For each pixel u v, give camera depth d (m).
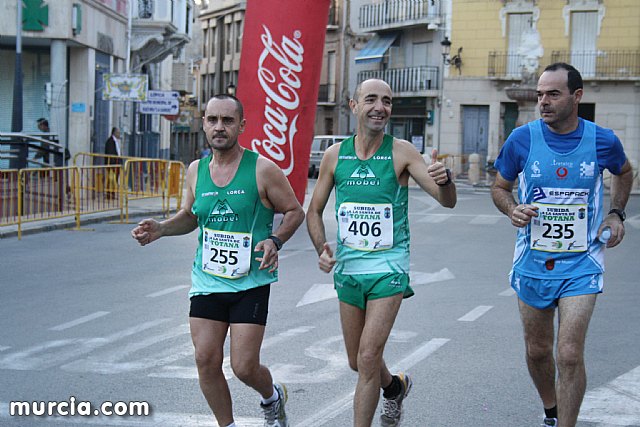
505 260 14.86
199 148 76.38
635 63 45.53
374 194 5.62
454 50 49.53
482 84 48.94
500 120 48.72
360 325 5.72
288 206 5.56
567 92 5.42
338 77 60.47
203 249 5.53
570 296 5.44
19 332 8.89
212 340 5.43
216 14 73.25
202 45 77.50
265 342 8.52
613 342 8.66
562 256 5.50
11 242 16.48
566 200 5.51
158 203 26.09
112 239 17.28
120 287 11.63
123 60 33.16
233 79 70.62
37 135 22.89
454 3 49.38
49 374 7.29
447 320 9.71
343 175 5.70
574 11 46.59
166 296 10.98
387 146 5.67
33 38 26.52
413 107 51.81
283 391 5.78
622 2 45.66
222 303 5.45
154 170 23.17
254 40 20.50
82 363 7.66
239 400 6.61
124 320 9.51
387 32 54.50
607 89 46.31
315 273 13.06
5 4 25.89
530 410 6.44
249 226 5.48
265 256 5.35
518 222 5.47
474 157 44.38
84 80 28.66
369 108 5.59
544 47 47.22
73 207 19.77
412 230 20.09
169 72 49.56
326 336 8.80
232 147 5.52
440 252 15.95
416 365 7.73
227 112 5.43
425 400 6.68
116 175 21.75
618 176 5.71
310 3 20.41
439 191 5.42
